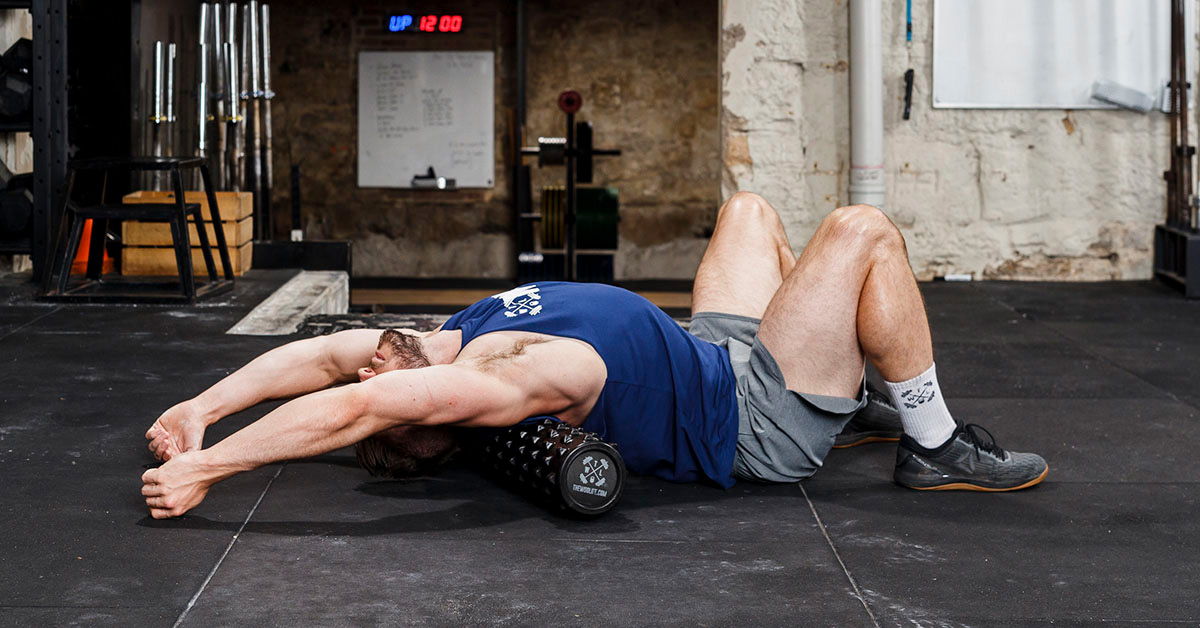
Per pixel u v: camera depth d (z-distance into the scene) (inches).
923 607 72.2
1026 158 229.1
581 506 85.9
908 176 230.7
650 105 395.2
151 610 69.4
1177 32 219.3
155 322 163.3
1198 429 116.6
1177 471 102.1
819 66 227.1
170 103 223.8
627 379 91.3
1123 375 143.3
